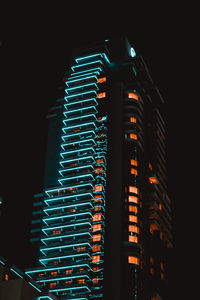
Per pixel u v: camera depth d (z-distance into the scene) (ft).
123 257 619.26
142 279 613.11
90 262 642.63
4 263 596.70
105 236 644.27
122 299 586.86
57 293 641.40
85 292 628.69
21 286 538.88
